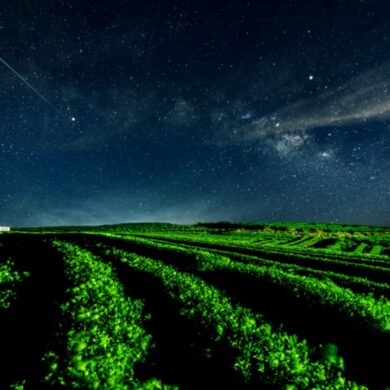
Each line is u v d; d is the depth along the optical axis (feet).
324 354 26.40
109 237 115.65
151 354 29.60
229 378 23.62
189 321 32.30
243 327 28.25
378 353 33.88
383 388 29.01
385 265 102.94
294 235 286.25
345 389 20.08
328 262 96.32
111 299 35.17
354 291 61.36
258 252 118.93
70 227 374.22
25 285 48.91
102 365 20.04
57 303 34.88
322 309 43.01
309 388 19.45
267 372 21.40
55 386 17.80
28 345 29.60
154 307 41.73
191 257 78.48
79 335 23.04
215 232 302.04
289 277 56.95
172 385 25.61
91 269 53.72
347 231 326.03
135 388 19.56
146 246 96.53
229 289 58.18
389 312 40.45
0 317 36.11
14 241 104.53
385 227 355.77
